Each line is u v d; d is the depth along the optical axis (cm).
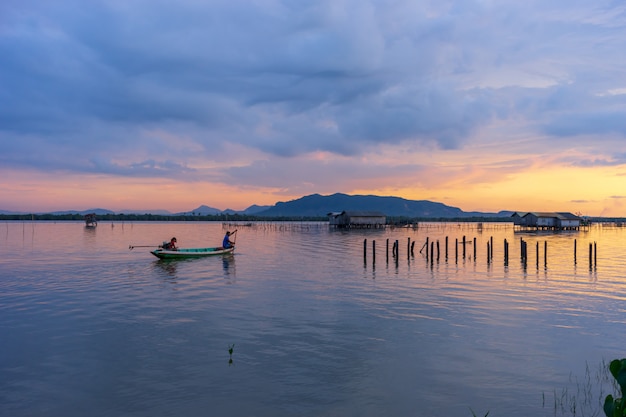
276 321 1834
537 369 1329
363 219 11944
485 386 1208
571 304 2172
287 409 1077
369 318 1886
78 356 1421
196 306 2103
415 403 1109
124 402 1109
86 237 7588
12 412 1060
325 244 6169
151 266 3541
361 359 1398
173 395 1148
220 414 1051
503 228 13675
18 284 2700
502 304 2166
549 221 10712
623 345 1554
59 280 2852
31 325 1770
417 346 1523
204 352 1458
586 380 1251
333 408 1083
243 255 4462
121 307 2080
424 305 2134
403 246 5781
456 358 1412
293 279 2902
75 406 1090
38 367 1331
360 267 3531
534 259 4212
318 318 1886
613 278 2988
